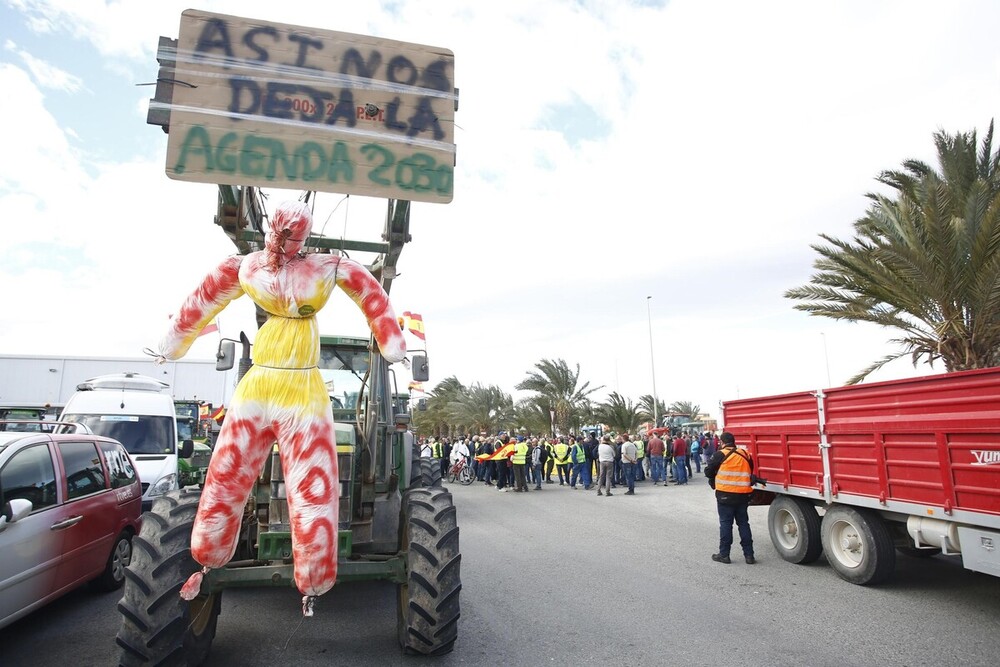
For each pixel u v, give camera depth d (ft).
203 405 59.82
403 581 14.53
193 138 11.48
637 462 63.67
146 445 30.58
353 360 23.50
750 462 25.91
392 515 19.22
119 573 20.84
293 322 11.22
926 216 33.12
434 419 122.72
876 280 37.14
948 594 20.75
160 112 11.46
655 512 40.70
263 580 13.21
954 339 36.35
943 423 18.30
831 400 23.12
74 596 19.94
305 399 10.89
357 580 14.40
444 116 12.80
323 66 12.28
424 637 14.12
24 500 15.01
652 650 15.65
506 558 26.35
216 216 14.11
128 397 32.45
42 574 15.98
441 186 12.53
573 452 60.44
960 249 33.40
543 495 52.95
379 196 12.20
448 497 15.37
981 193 32.71
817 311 42.01
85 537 18.31
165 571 12.34
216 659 14.92
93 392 32.42
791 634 16.83
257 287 11.07
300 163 11.86
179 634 12.33
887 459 20.51
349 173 12.08
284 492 14.06
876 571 21.09
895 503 20.11
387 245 16.26
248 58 11.93
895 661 14.97
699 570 24.21
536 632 16.96
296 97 12.03
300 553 10.36
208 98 11.65
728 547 25.63
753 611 18.86
